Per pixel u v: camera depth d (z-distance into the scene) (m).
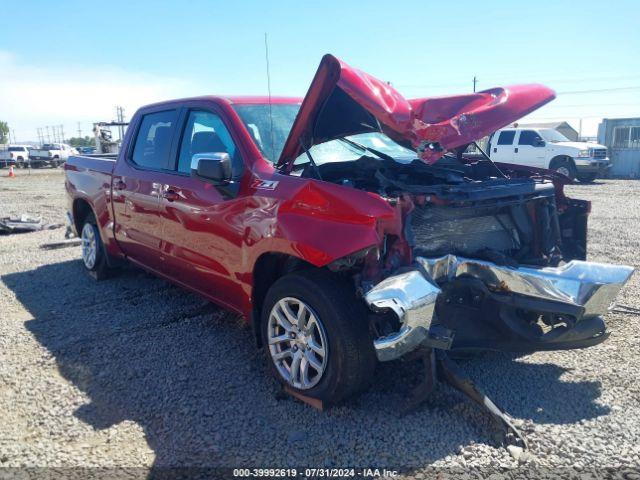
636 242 8.20
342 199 3.16
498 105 3.73
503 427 2.99
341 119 3.68
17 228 9.95
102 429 3.20
